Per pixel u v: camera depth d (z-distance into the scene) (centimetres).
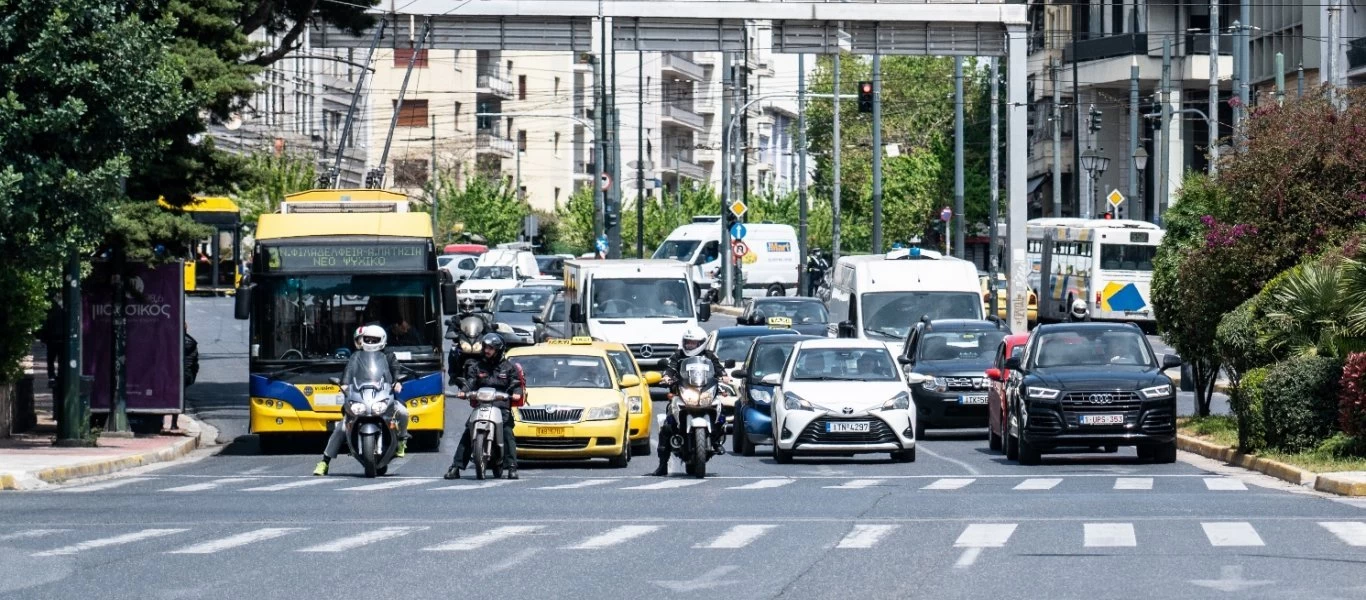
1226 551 3738
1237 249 7644
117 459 6650
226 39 8675
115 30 6725
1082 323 7319
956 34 12131
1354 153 7506
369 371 6469
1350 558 3612
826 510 4812
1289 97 7888
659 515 4700
